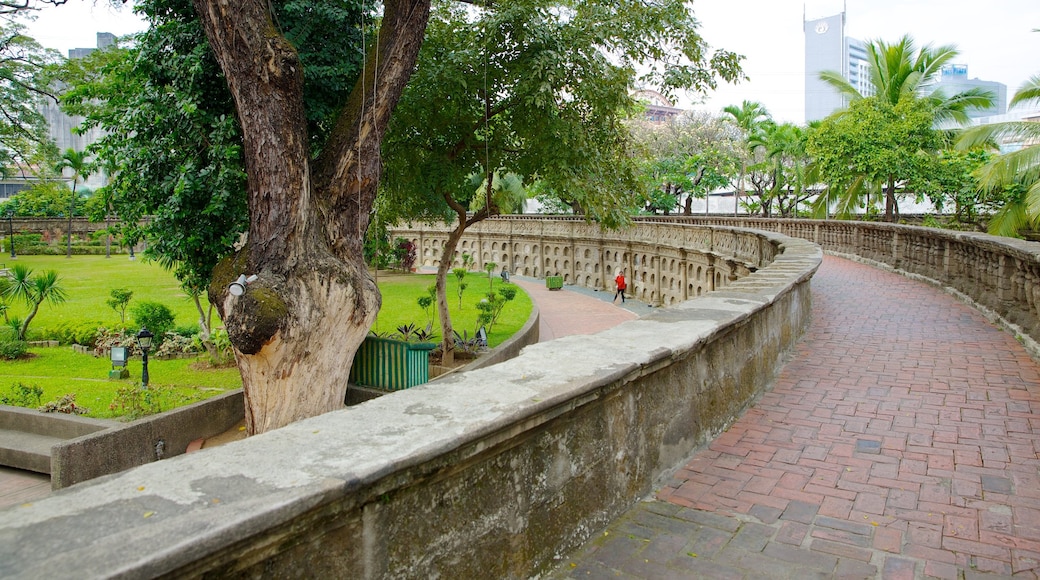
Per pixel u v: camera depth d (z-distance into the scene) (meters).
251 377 7.94
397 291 26.64
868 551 3.22
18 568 1.47
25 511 1.76
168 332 15.79
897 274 15.92
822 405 5.65
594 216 14.17
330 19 9.85
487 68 12.66
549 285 32.81
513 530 2.82
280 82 7.61
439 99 12.93
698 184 40.66
